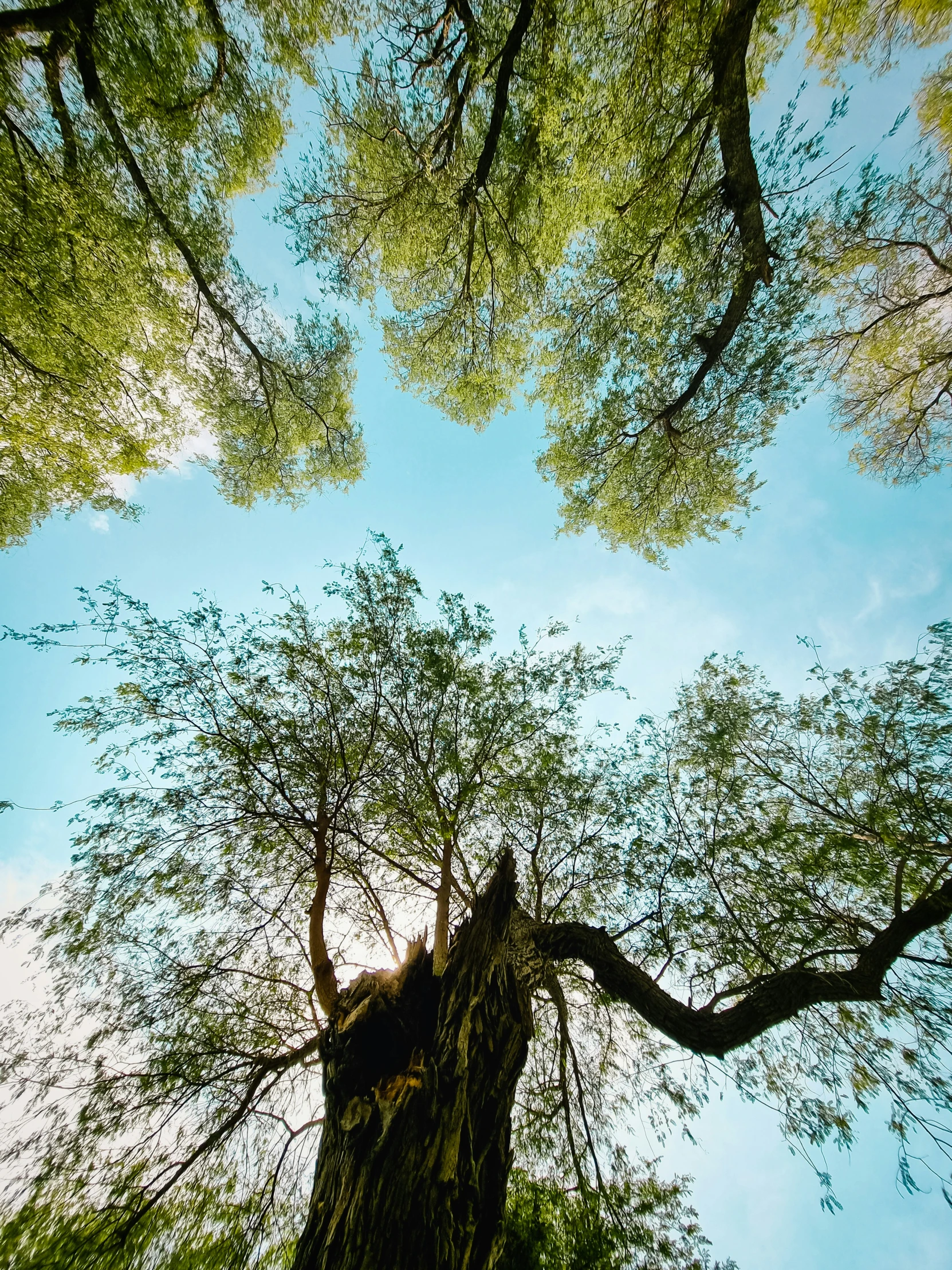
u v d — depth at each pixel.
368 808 5.93
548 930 4.86
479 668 6.57
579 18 6.45
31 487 7.79
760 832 5.84
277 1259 4.81
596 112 7.00
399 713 6.25
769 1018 4.44
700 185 7.34
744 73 6.16
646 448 9.25
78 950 5.15
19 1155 4.48
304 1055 4.86
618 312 8.25
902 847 5.31
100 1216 4.34
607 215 7.77
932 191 7.41
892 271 8.07
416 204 8.26
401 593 6.43
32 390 6.99
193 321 8.41
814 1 6.33
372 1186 3.34
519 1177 5.63
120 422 7.95
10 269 6.07
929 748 5.66
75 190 6.36
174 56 6.80
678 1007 4.51
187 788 5.52
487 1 6.69
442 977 4.56
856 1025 5.40
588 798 6.36
